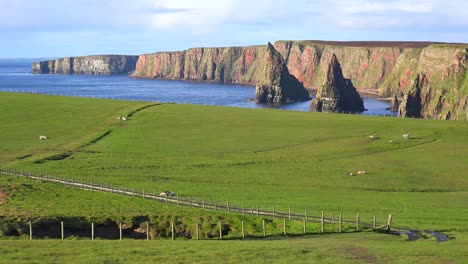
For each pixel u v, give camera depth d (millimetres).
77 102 170000
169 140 118812
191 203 62719
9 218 51938
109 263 35875
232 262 36781
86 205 59969
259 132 130000
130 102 175125
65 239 46594
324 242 45844
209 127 135375
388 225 54250
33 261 35562
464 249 42469
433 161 101812
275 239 50031
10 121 136750
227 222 55469
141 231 53438
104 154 102750
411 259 38750
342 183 83938
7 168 86938
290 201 68812
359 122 144500
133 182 79312
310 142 118875
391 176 89688
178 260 37031
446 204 69250
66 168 88812
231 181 82750
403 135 121750
